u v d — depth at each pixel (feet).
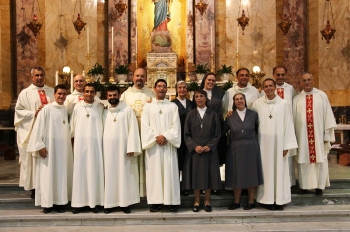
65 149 20.99
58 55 43.11
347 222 20.33
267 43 44.21
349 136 37.35
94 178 20.52
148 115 21.09
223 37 45.52
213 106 22.09
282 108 21.38
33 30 38.73
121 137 20.74
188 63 43.98
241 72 23.49
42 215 20.15
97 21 45.44
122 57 43.88
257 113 21.57
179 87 22.57
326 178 22.68
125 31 44.06
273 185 20.77
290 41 41.29
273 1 44.09
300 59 41.11
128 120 21.09
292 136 21.30
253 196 21.24
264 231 18.84
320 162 22.11
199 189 20.25
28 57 40.04
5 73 39.86
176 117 20.95
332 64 40.55
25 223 20.12
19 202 21.98
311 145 22.27
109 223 20.10
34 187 21.47
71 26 43.91
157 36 39.93
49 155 20.56
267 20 44.29
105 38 45.57
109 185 20.44
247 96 23.47
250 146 20.54
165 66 38.99
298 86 41.04
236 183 20.47
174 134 20.45
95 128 20.98
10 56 40.29
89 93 20.93
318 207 21.61
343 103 39.70
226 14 45.44
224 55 45.34
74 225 20.03
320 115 22.41
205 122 20.59
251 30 44.73
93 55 44.70
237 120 20.94
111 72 41.70
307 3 42.39
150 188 20.62
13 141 39.40
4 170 29.89
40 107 21.12
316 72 41.73
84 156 20.61
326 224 19.98
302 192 22.88
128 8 44.78
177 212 20.56
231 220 20.31
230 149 20.93
